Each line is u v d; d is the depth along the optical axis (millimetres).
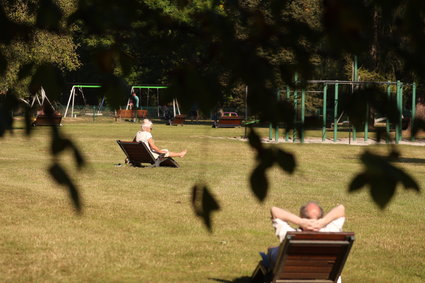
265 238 35531
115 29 6426
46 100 6523
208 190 7074
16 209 41875
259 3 6293
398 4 5832
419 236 36594
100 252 31391
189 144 99312
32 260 29594
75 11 6383
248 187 6848
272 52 6309
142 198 47375
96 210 41938
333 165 73375
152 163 67312
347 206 45875
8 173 60656
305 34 6074
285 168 6770
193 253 31781
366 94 6145
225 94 6461
